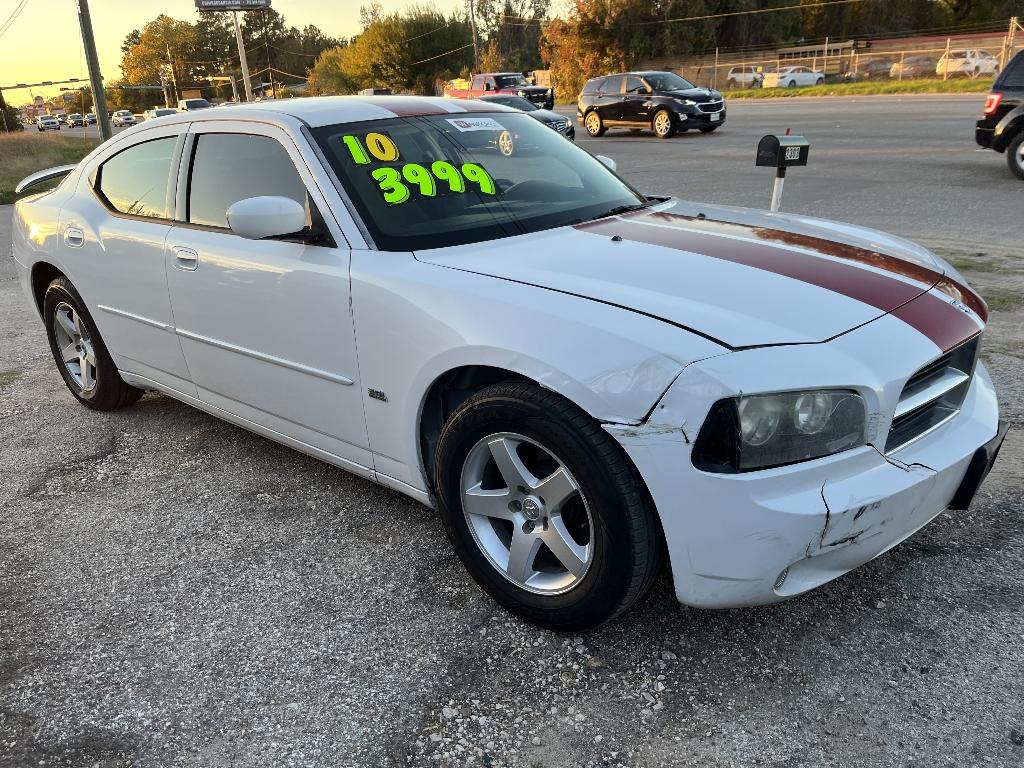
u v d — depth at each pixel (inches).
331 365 110.8
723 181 458.9
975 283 225.1
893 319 88.4
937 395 89.9
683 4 1855.3
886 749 78.0
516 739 81.7
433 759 79.8
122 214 146.6
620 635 96.1
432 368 95.9
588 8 1905.8
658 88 809.5
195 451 153.6
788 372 77.5
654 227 115.2
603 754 79.4
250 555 117.3
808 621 96.7
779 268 97.2
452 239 108.9
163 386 150.7
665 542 84.5
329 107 124.9
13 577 114.6
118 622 103.4
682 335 80.4
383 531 122.2
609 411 80.0
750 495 77.1
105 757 82.0
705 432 77.0
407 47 2625.5
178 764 80.6
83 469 147.9
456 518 100.3
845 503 78.7
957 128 652.7
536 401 85.9
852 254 104.3
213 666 94.5
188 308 131.4
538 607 94.7
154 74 4397.1
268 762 80.4
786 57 1919.3
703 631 96.0
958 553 108.0
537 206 121.0
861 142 597.3
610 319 84.0
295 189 114.9
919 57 1422.2
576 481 85.7
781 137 190.1
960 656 89.7
